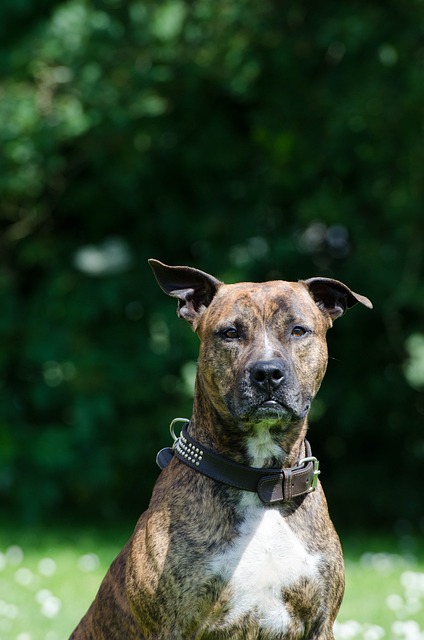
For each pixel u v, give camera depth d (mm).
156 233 14414
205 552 5305
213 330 5508
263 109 13586
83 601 9242
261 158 14227
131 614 5508
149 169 13859
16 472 13516
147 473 14789
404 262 13070
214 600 5293
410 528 14180
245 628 5336
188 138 14227
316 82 13234
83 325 13586
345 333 13938
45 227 14375
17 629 8156
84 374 13219
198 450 5523
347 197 13234
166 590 5277
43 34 12906
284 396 5254
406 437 14297
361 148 12672
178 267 5883
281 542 5355
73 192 14133
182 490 5461
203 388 5582
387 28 12297
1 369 13898
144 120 13453
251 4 12773
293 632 5383
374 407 14031
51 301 13477
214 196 14453
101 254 13773
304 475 5469
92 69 12836
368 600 9172
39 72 12992
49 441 13328
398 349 13773
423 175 12688
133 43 12977
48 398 13484
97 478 13547
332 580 5461
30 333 13500
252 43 13016
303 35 12961
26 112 12664
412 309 13562
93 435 13344
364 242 13125
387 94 12211
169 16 12742
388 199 12836
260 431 5426
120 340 13781
